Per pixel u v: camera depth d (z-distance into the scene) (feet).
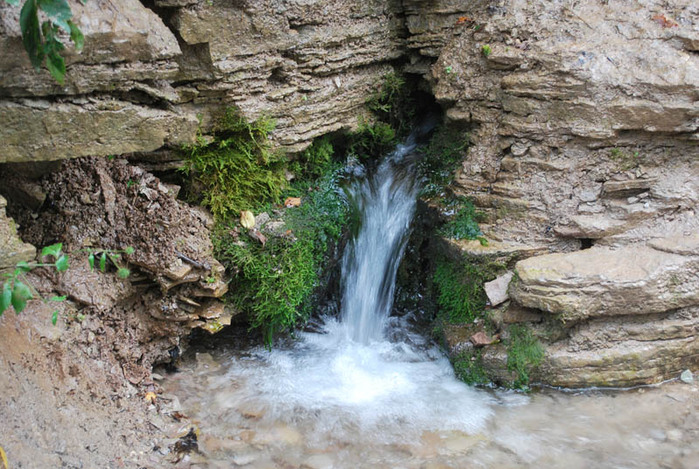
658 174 5.45
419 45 6.36
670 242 5.34
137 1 4.29
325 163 6.30
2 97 3.86
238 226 5.51
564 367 5.33
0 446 3.72
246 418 5.03
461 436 4.91
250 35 5.18
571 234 5.55
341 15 5.84
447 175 6.27
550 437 4.91
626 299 5.17
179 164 5.30
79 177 4.94
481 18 5.93
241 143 5.51
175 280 4.96
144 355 5.15
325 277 6.16
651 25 5.39
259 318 5.56
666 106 5.15
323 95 5.91
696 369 5.54
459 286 5.80
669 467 4.61
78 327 4.66
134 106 4.39
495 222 5.82
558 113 5.46
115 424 4.50
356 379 5.62
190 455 4.55
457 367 5.62
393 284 6.45
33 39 3.63
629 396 5.33
